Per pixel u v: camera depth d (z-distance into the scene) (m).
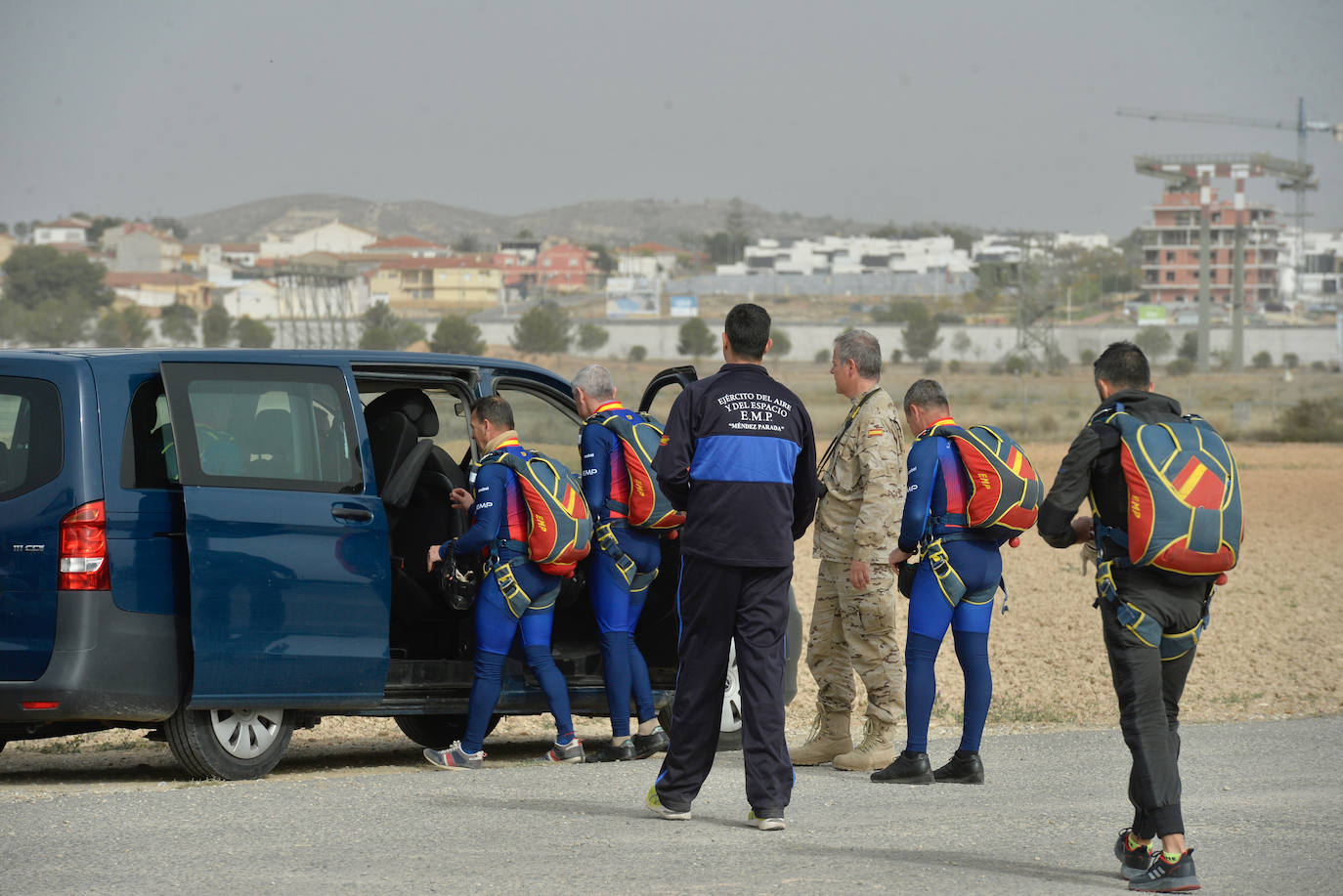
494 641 14.84
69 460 12.91
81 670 12.74
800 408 11.89
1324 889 10.14
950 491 14.30
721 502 11.57
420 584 16.02
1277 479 74.06
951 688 21.66
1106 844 11.52
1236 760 15.41
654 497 15.18
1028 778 14.70
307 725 14.82
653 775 14.59
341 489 14.20
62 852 10.63
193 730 13.55
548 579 14.94
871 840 11.53
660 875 10.19
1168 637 10.52
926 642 14.37
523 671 15.73
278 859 10.52
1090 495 10.75
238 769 13.86
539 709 15.89
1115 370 10.99
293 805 12.45
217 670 13.25
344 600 14.02
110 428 13.09
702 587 11.70
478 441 14.96
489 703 14.85
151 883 9.77
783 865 10.58
